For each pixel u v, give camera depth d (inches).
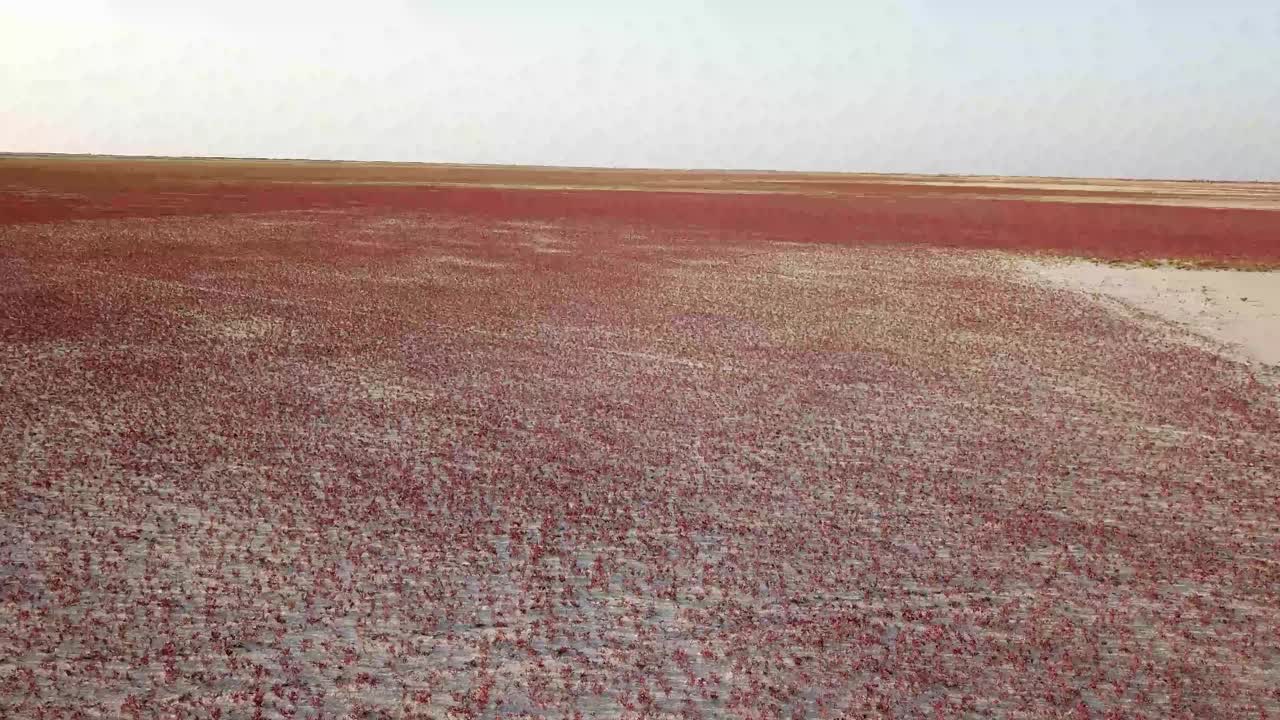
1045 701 260.7
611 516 389.7
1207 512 401.1
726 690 264.5
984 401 567.5
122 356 623.5
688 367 639.8
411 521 379.6
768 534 373.7
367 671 270.8
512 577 332.8
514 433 494.3
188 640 285.0
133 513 378.3
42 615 296.8
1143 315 853.2
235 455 449.1
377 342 692.7
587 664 277.0
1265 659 283.9
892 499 411.8
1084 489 426.0
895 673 274.2
